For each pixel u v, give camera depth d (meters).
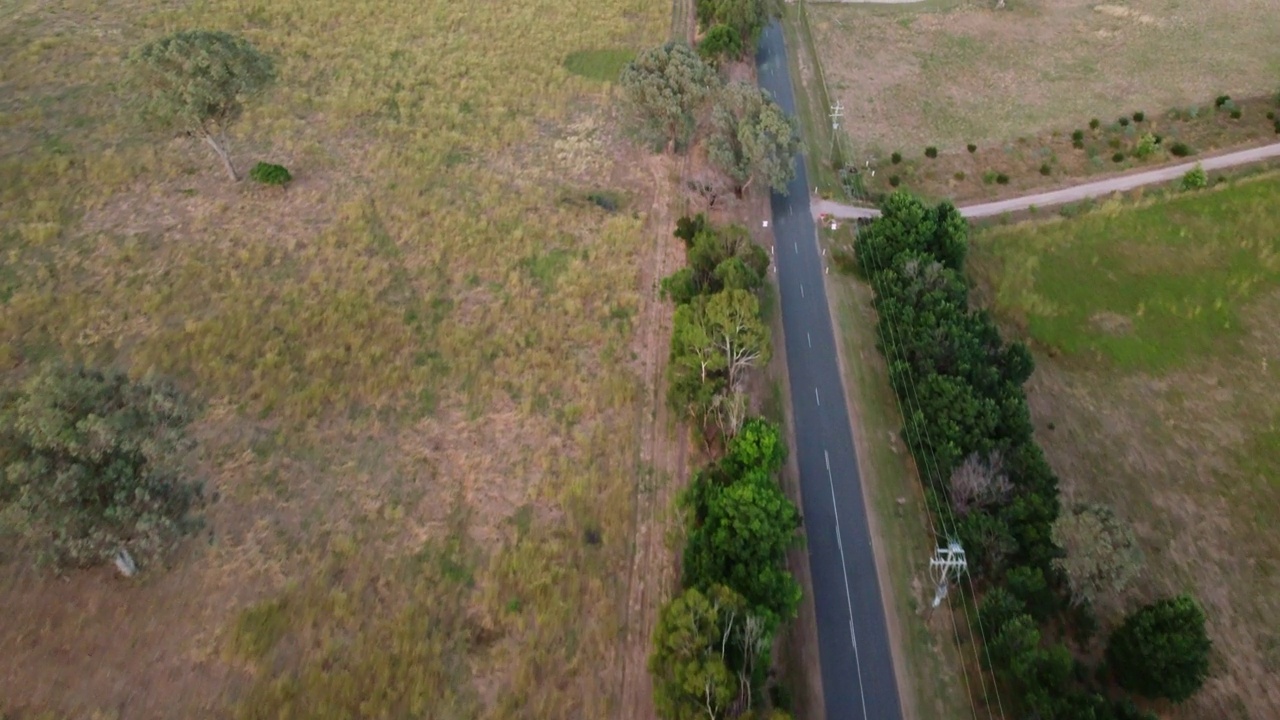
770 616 43.22
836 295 72.50
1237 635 50.16
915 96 103.31
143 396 45.41
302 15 109.94
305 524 50.44
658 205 81.44
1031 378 66.06
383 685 43.19
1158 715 45.72
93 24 101.62
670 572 50.75
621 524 52.69
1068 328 70.56
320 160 82.19
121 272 66.31
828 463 58.44
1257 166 90.19
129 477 42.78
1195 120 97.81
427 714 42.66
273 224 73.31
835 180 88.19
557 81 99.81
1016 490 51.47
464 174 82.69
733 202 83.25
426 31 109.19
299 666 43.69
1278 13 119.12
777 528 46.94
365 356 60.78
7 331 60.12
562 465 55.50
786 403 62.69
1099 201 86.25
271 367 59.06
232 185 77.44
